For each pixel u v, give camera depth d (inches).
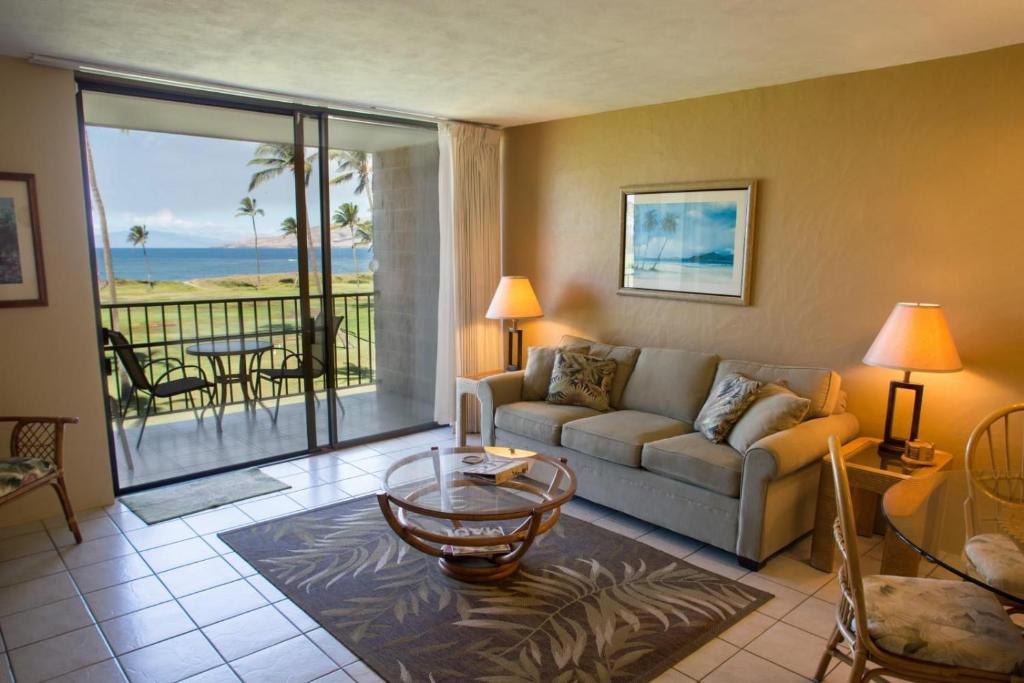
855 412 144.8
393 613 107.8
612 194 186.7
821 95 143.5
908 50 122.4
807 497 129.3
